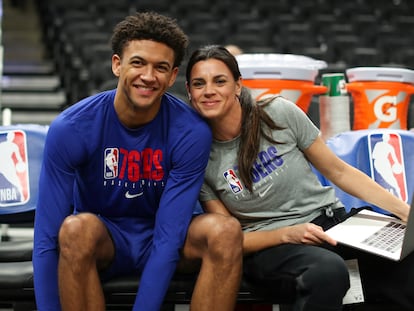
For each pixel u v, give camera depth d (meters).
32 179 2.41
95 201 2.10
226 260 1.92
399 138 2.40
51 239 1.95
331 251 2.03
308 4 7.88
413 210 1.84
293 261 1.98
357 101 2.74
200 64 2.04
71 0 7.65
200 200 2.18
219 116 2.05
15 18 8.48
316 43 6.66
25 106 6.33
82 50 6.26
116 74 1.99
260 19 7.41
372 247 1.94
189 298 2.10
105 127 2.01
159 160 2.04
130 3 7.62
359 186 2.14
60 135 1.95
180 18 7.33
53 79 6.91
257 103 2.15
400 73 2.69
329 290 1.91
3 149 2.40
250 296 2.13
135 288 2.08
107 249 2.01
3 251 2.41
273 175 2.10
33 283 2.13
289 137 2.12
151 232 2.14
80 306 1.89
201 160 2.02
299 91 2.61
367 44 6.72
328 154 2.14
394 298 2.14
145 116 1.99
